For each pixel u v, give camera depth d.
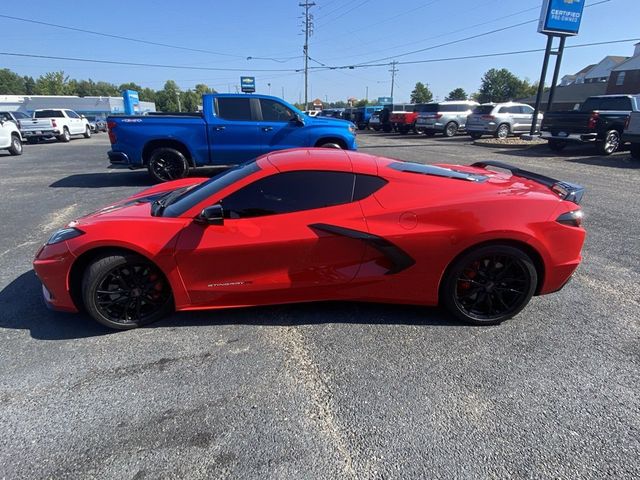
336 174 3.01
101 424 2.21
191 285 3.02
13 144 15.13
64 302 3.02
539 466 1.94
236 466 1.95
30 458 2.00
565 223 3.00
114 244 2.85
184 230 2.92
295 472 1.92
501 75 96.75
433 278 3.04
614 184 8.44
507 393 2.43
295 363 2.72
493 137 20.67
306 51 50.75
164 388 2.49
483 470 1.92
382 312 3.34
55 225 5.79
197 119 8.34
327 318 3.25
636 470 1.92
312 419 2.24
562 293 3.67
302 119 8.69
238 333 3.06
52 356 2.80
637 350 2.85
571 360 2.74
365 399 2.39
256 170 3.03
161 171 8.53
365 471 1.92
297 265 2.99
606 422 2.21
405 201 2.97
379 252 2.97
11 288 3.77
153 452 2.04
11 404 2.37
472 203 2.94
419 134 27.12
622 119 12.79
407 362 2.72
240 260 2.95
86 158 14.04
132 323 3.10
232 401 2.38
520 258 2.98
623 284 3.84
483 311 3.17
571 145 16.80
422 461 1.97
